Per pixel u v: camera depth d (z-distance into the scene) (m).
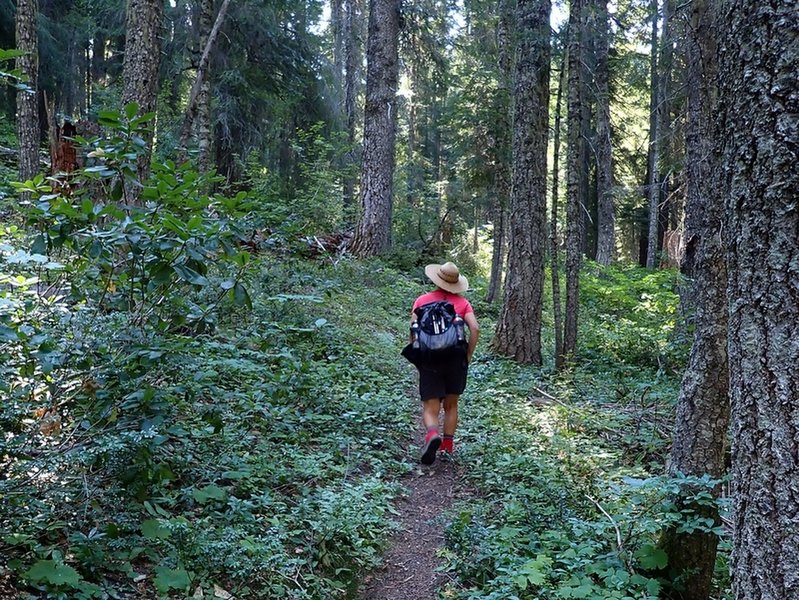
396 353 9.30
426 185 23.59
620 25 9.83
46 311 3.78
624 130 25.41
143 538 3.29
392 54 16.97
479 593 3.70
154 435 3.19
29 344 3.36
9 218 6.25
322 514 4.12
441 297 6.05
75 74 22.14
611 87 20.92
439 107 27.86
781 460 1.97
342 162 22.80
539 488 5.15
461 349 5.74
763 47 1.99
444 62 19.81
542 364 10.87
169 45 17.44
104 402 3.40
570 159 9.68
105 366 3.36
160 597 3.01
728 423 4.03
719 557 4.51
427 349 5.65
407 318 12.42
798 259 1.93
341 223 18.89
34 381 3.47
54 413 3.49
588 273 18.69
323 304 9.84
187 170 4.05
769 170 1.97
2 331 3.10
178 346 3.61
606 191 23.39
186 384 4.02
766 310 2.00
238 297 3.95
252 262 5.00
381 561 4.14
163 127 16.08
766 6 1.98
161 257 3.56
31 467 3.03
